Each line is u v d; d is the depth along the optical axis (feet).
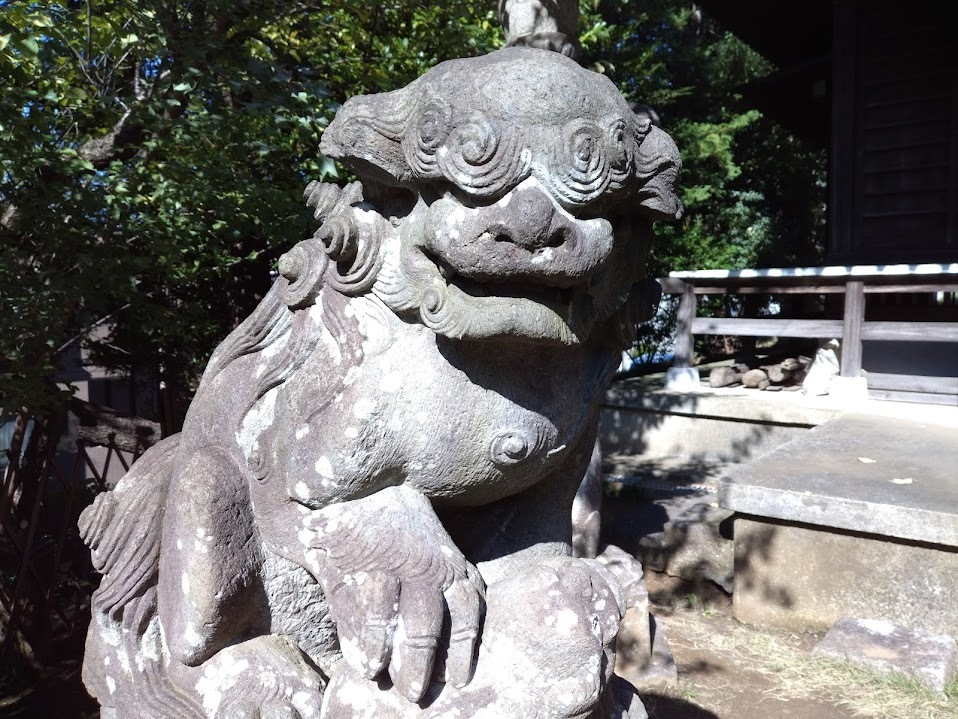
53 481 14.75
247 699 3.50
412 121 3.10
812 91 24.09
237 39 10.73
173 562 3.76
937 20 18.07
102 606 4.02
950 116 18.03
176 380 14.12
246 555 3.66
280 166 12.51
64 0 8.61
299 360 3.62
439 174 3.01
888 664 8.90
